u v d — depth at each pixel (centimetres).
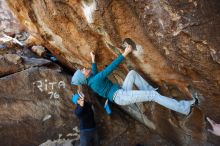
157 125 598
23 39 809
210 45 334
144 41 404
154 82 488
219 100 408
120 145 627
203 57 352
